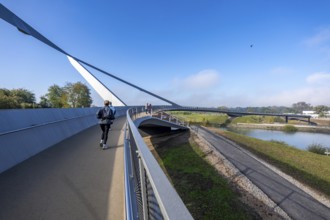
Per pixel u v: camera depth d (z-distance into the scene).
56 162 5.24
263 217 12.24
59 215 2.84
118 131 11.52
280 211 12.98
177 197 0.97
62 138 8.64
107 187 3.76
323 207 14.09
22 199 3.27
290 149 30.89
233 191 15.05
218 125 87.12
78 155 5.96
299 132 76.88
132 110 20.09
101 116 6.91
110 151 6.50
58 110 10.05
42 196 3.38
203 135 37.38
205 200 13.84
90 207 3.06
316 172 20.64
